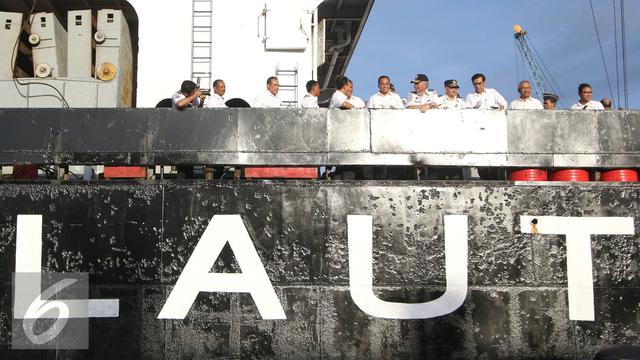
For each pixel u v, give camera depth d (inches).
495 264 240.8
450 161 251.3
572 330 238.5
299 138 250.4
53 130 250.8
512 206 243.1
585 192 244.1
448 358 236.5
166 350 236.7
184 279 239.0
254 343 236.4
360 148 250.5
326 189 242.8
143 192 243.3
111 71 330.6
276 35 330.6
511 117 253.4
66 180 245.8
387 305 238.2
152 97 327.9
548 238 242.1
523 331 238.1
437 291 239.3
